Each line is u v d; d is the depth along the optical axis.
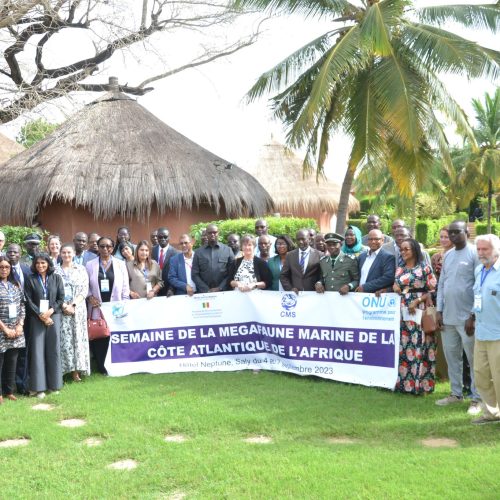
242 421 6.46
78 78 19.70
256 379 8.32
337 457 5.39
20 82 19.62
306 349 8.38
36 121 19.08
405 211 35.81
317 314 8.29
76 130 17.59
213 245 9.15
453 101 15.78
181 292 9.25
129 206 15.62
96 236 10.31
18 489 4.99
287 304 8.52
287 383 8.07
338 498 4.58
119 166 16.25
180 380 8.37
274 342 8.66
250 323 8.83
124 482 5.04
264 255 9.17
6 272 7.52
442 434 6.07
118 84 20.12
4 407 7.34
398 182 16.05
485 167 34.94
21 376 8.05
